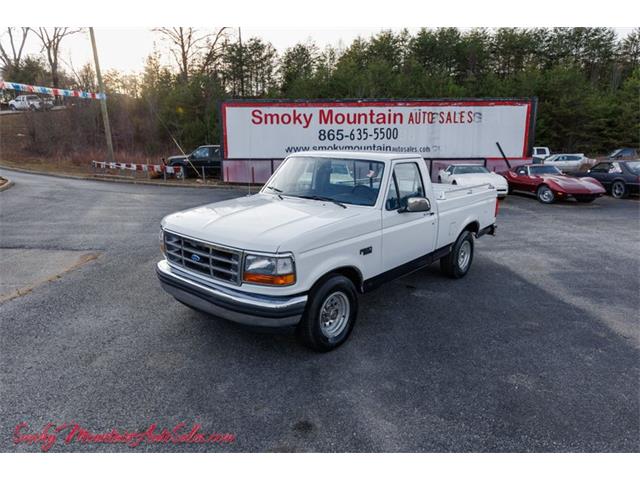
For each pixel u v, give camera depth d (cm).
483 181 1413
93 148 3247
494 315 494
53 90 1977
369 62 4234
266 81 4141
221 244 358
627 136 4256
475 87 4234
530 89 4175
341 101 1655
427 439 285
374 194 438
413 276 638
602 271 675
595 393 339
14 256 712
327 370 368
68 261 687
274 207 430
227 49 3975
